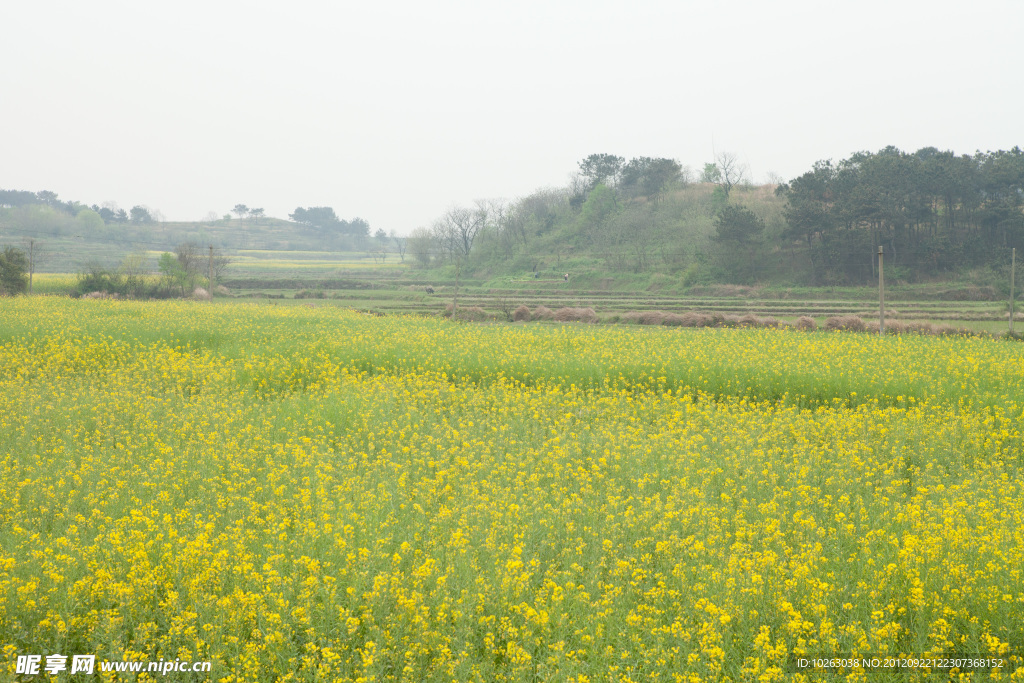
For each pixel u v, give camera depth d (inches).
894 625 241.8
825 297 2918.3
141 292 2753.4
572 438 524.1
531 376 794.2
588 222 5452.8
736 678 229.5
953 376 735.1
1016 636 242.7
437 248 5521.7
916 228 3654.0
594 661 234.5
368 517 342.0
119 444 476.4
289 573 284.2
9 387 663.1
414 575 274.4
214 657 227.5
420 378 764.6
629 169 6205.7
